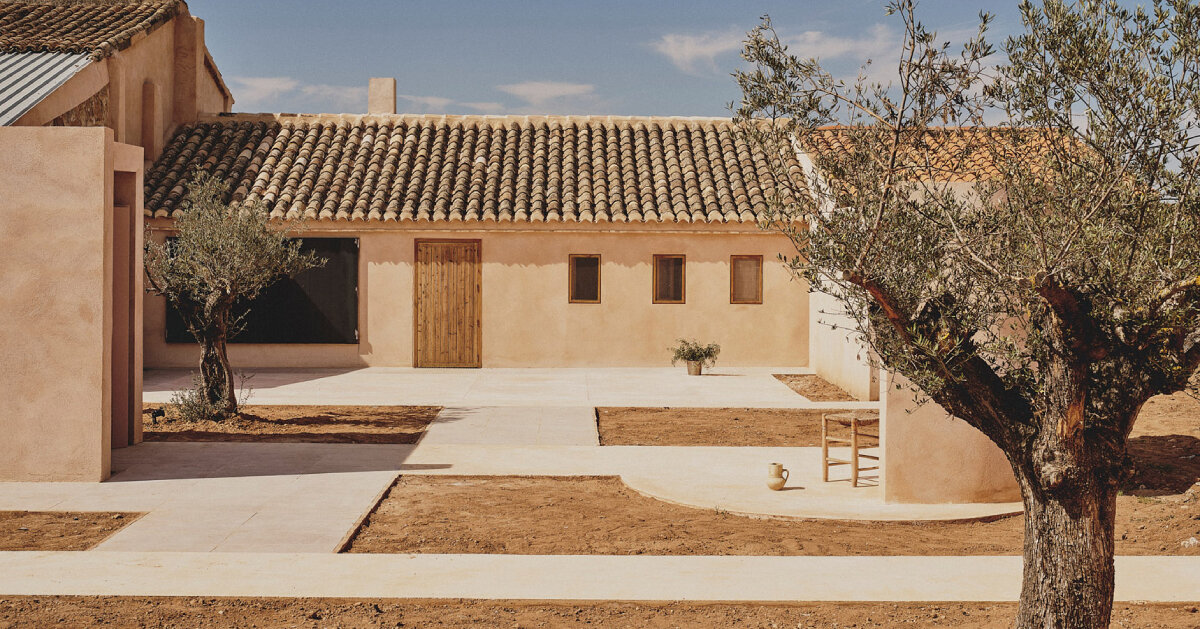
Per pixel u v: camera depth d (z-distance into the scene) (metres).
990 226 5.98
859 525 9.77
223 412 15.34
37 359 11.23
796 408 17.14
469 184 23.75
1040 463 5.91
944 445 10.38
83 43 19.81
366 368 22.59
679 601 7.33
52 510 10.08
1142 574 7.90
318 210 22.30
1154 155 5.25
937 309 6.02
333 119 25.98
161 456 12.79
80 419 11.29
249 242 15.03
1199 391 5.84
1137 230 5.41
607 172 24.23
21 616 7.00
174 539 9.04
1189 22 5.10
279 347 22.67
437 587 7.62
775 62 6.00
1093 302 5.57
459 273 22.77
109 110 19.75
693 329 22.89
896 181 5.79
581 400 18.08
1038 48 5.48
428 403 17.47
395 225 22.41
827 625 6.94
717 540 9.20
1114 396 5.81
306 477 11.69
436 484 11.60
